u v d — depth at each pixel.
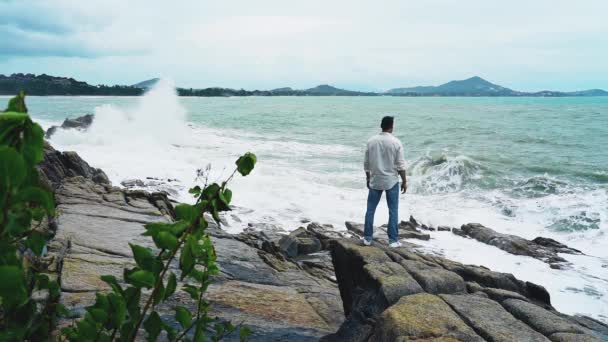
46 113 63.50
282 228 14.20
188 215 1.18
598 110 93.69
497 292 4.89
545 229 14.73
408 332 3.94
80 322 1.09
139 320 1.12
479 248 12.90
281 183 18.83
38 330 1.08
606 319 8.73
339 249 6.42
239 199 16.66
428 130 46.31
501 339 3.86
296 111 88.50
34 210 0.89
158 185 17.69
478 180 20.95
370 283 5.23
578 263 11.75
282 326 5.44
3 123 0.78
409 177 22.00
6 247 0.85
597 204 16.55
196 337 1.30
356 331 4.81
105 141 27.30
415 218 15.27
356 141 36.16
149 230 1.14
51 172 12.80
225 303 5.87
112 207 10.18
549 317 4.29
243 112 82.38
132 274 1.08
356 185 19.52
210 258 1.36
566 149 32.50
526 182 20.41
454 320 4.12
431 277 5.15
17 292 0.82
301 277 8.81
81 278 5.66
